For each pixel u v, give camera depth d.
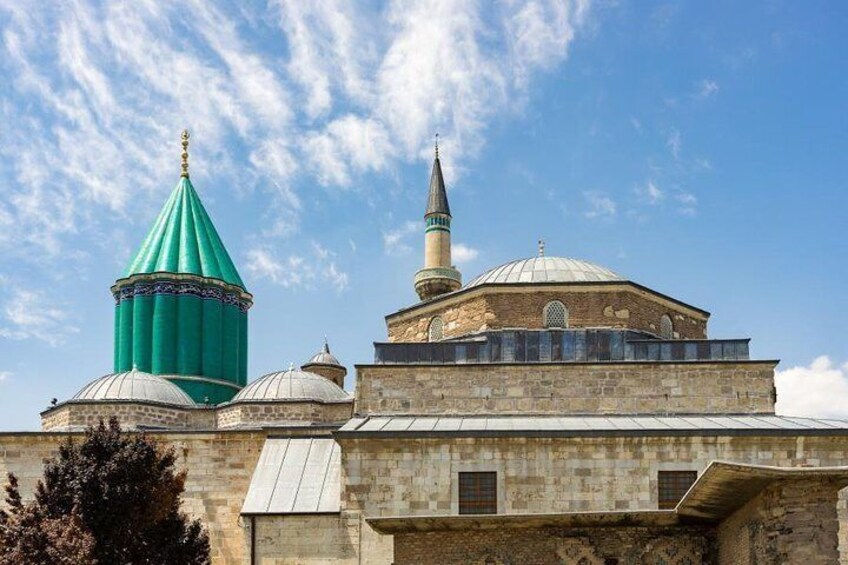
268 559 34.50
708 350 38.91
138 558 30.48
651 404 37.69
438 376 38.44
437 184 58.91
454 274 57.12
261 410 50.81
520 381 38.16
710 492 23.66
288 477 37.03
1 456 40.88
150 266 65.56
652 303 43.03
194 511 40.44
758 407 37.50
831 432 33.31
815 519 20.86
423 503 33.66
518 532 29.02
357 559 34.06
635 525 28.47
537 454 33.78
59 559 27.06
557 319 42.00
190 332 64.06
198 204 71.00
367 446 34.25
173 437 41.16
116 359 65.06
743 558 24.83
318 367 70.50
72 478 30.00
